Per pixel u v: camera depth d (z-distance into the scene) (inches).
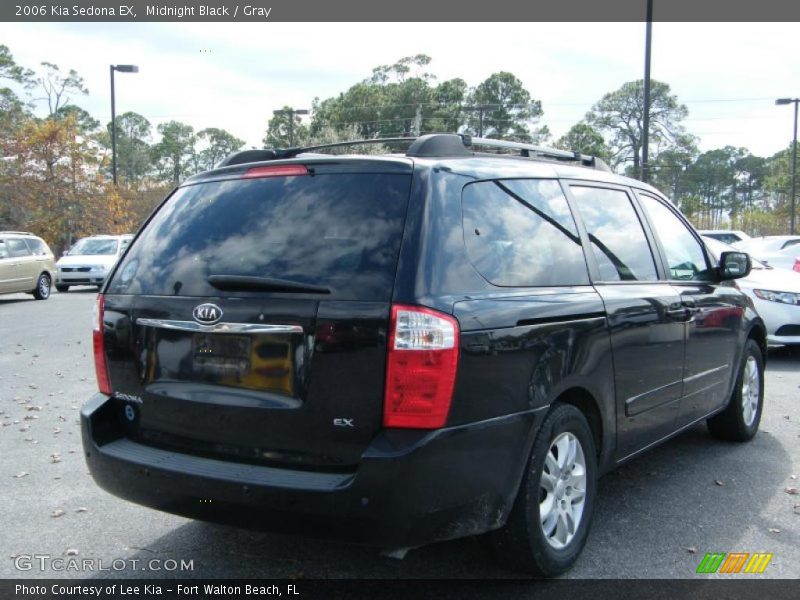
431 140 134.2
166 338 130.0
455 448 113.1
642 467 203.2
